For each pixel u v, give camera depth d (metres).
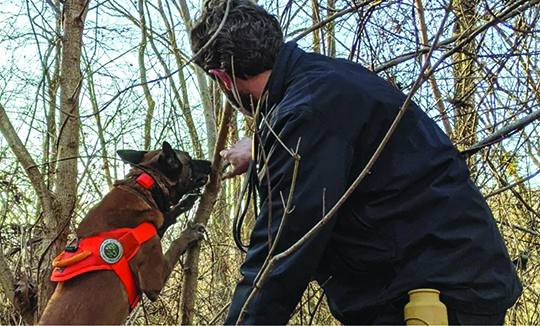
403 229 1.56
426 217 1.56
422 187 1.59
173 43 3.68
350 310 1.65
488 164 3.11
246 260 1.57
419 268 1.52
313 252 1.46
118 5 3.65
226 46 1.81
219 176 3.20
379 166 1.60
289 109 1.59
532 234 3.33
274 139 1.62
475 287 1.50
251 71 1.85
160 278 3.38
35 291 3.11
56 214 3.13
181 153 3.99
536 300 3.54
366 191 1.60
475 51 3.11
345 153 1.54
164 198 3.80
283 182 1.53
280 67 1.78
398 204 1.57
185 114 4.38
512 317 3.13
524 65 3.13
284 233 1.48
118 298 3.13
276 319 1.45
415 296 1.46
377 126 1.61
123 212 3.45
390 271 1.58
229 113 2.90
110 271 3.14
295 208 1.48
